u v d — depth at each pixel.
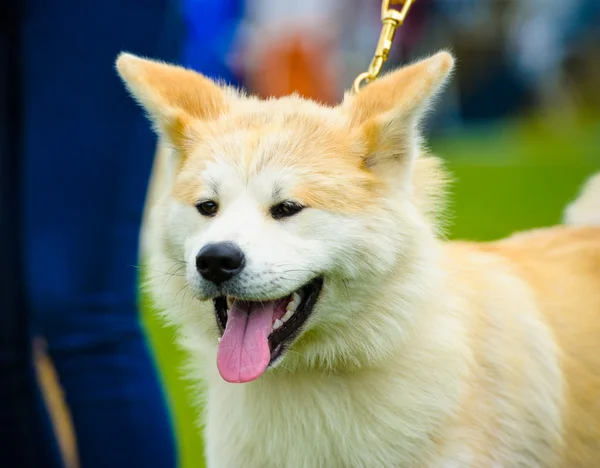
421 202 6.03
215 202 5.59
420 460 5.57
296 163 5.54
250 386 5.75
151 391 5.86
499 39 28.89
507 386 5.85
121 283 5.75
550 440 6.01
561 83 29.44
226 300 5.64
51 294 5.48
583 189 7.77
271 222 5.44
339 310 5.59
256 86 22.23
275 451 5.74
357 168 5.64
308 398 5.68
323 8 28.17
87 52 5.56
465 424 5.64
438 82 5.64
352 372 5.70
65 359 5.61
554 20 29.17
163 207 5.94
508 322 5.98
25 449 5.92
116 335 5.69
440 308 5.76
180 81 6.24
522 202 18.06
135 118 5.79
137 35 5.77
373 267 5.52
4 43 5.55
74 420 5.72
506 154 25.30
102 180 5.62
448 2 28.48
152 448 5.85
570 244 6.93
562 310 6.35
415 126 5.71
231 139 5.75
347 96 6.18
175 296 5.86
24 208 5.58
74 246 5.56
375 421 5.58
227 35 17.36
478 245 6.67
